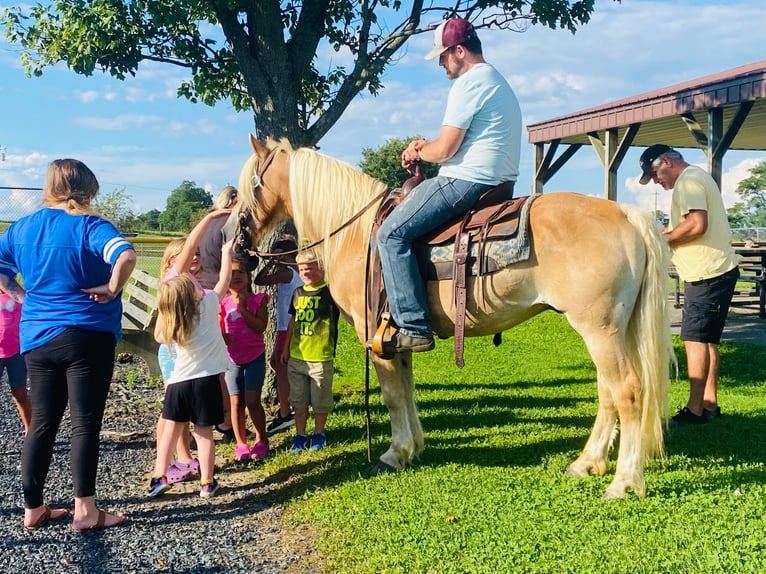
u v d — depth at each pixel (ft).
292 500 13.11
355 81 21.07
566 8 21.54
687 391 22.74
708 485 12.87
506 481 13.38
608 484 13.10
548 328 37.88
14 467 15.46
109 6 17.66
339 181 14.48
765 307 42.50
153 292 36.83
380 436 17.20
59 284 11.67
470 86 12.69
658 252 12.07
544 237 12.11
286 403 18.40
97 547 11.30
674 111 40.45
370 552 10.50
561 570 9.64
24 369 16.22
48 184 12.04
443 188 12.85
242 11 21.09
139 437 17.92
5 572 10.41
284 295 18.47
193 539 11.60
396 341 13.16
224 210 14.99
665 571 9.50
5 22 19.43
